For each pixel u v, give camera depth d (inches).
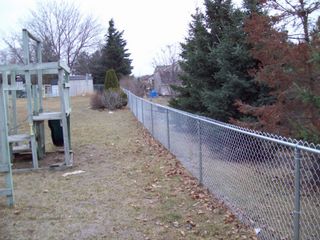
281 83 302.2
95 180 272.7
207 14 482.0
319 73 280.1
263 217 170.2
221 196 213.3
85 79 2169.0
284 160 157.8
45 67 312.3
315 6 302.4
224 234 171.0
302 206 148.4
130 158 347.9
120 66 2101.4
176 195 229.3
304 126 269.4
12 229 184.4
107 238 171.6
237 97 398.6
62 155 378.9
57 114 322.7
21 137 314.3
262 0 317.1
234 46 403.9
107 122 665.6
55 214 203.6
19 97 1433.3
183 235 171.3
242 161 189.2
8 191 215.3
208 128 235.9
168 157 339.9
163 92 1606.8
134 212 202.7
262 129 321.4
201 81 469.7
